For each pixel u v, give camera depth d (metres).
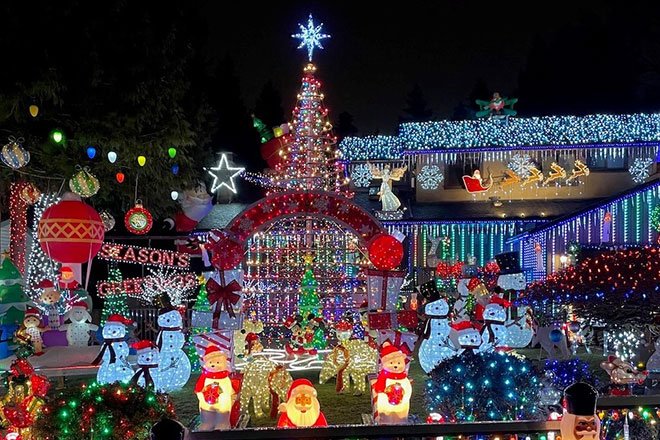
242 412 12.23
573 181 34.50
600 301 13.38
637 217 26.34
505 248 33.91
